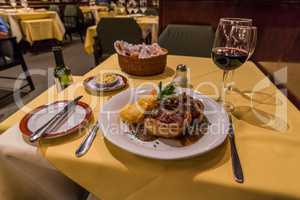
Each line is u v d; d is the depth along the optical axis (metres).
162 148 0.47
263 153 0.47
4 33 2.49
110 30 2.20
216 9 1.86
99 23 2.19
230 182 0.40
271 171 0.42
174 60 1.07
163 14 2.02
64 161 0.46
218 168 0.43
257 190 0.39
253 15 1.76
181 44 1.52
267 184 0.39
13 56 2.26
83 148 0.47
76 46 4.58
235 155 0.46
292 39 1.52
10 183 0.52
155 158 0.43
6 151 0.48
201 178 0.41
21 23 3.63
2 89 2.47
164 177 0.42
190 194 0.42
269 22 1.71
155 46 0.92
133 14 3.53
